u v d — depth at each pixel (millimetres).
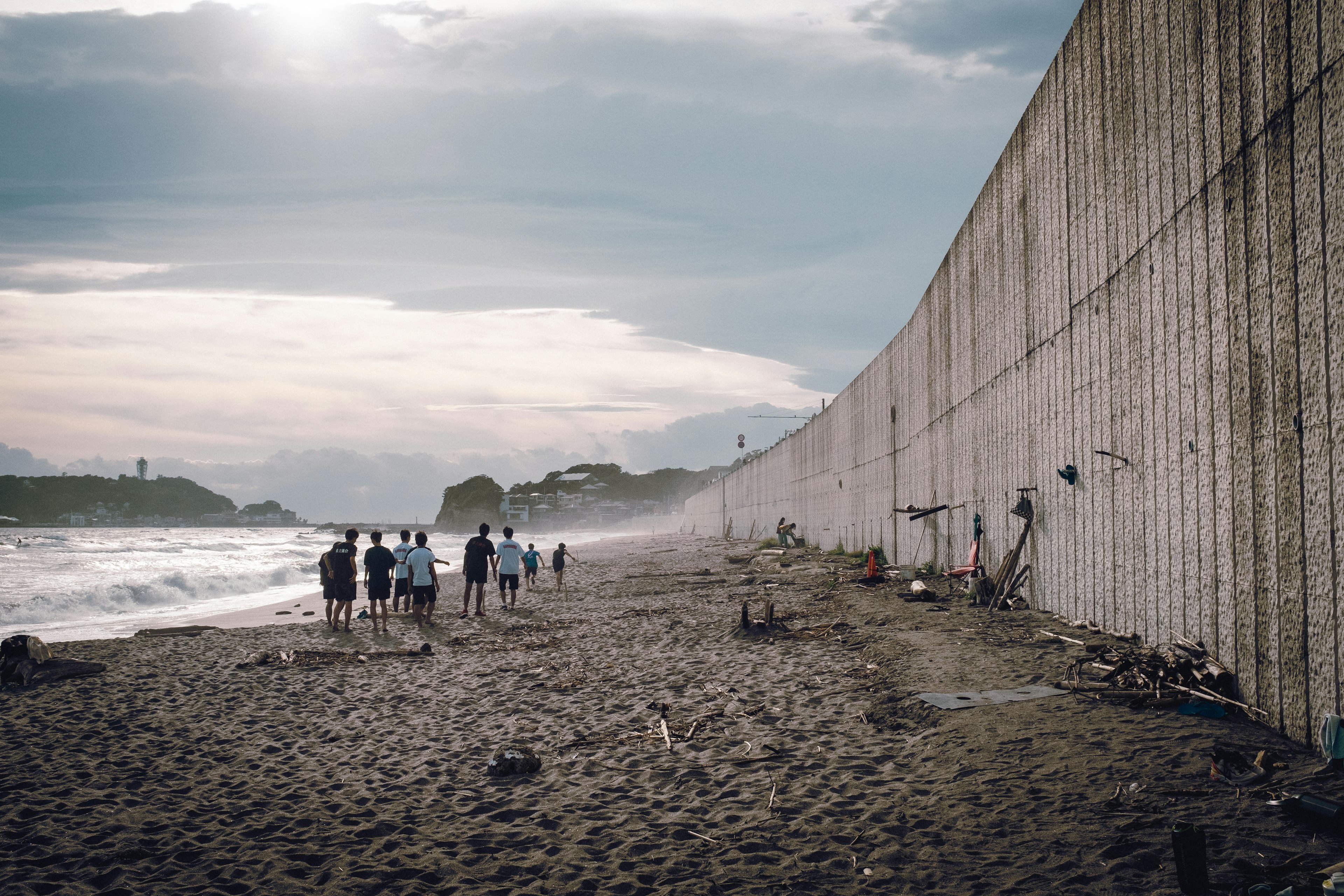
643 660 10031
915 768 5203
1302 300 4684
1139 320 7410
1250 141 5301
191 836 4656
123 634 17406
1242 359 5453
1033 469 10914
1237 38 5449
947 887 3531
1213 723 5219
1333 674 4410
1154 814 3971
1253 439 5316
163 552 59844
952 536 15742
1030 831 3975
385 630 13852
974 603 11938
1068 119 9414
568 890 3781
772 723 6641
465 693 8711
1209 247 5945
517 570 17000
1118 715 5535
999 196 12453
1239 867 3367
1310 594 4637
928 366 17766
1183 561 6520
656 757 5930
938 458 16875
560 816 4832
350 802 5277
